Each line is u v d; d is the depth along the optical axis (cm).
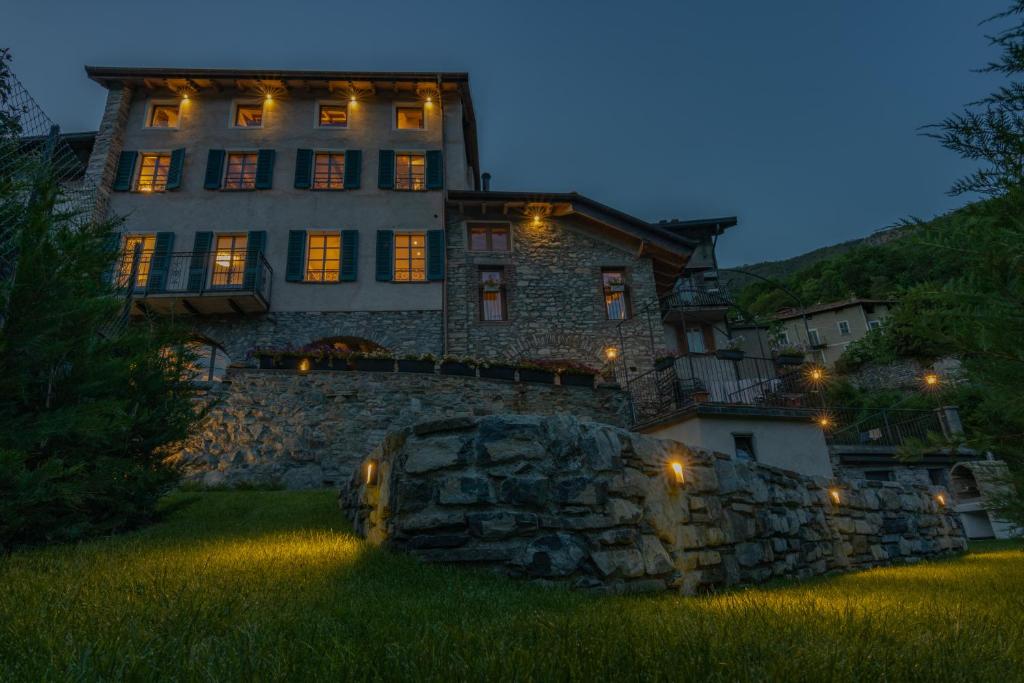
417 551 341
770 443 867
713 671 155
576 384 1113
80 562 338
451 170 1583
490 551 329
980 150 206
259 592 251
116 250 504
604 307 1479
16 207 437
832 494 575
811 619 230
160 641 173
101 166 1412
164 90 1563
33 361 405
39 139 504
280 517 567
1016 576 426
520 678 144
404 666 152
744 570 416
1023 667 174
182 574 292
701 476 419
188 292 1254
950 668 166
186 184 1459
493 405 1034
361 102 1619
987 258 205
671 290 1795
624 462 366
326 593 254
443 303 1414
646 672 153
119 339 506
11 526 383
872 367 2761
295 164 1509
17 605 226
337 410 957
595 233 1562
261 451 905
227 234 1432
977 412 248
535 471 346
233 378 937
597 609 250
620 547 340
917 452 257
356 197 1498
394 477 385
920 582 407
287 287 1386
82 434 416
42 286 402
